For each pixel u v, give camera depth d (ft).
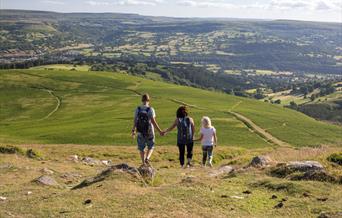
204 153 77.97
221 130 322.75
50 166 80.59
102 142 256.52
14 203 43.01
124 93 537.24
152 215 36.63
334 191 44.98
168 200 41.19
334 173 50.06
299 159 70.18
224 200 42.06
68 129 309.42
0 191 52.70
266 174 54.75
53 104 478.59
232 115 392.68
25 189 52.06
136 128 64.28
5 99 497.46
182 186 47.29
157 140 254.47
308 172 51.06
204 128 77.71
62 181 60.75
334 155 64.59
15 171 69.10
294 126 362.74
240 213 38.19
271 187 47.50
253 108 465.88
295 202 41.45
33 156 95.09
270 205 41.14
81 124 344.49
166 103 461.78
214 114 394.32
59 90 547.08
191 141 73.77
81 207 39.68
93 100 497.05
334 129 369.91
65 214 37.68
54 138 267.80
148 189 46.50
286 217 37.04
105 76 642.63
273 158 75.25
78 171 74.28
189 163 74.08
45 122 388.37
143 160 63.87
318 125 382.83
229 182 50.85
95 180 51.31
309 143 303.68
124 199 41.50
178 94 535.19
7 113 442.09
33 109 457.68
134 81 621.72
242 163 85.05
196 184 48.60
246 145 275.39
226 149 132.16
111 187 46.34
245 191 45.57
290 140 308.40
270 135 320.91
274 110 474.49
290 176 51.62
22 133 297.12
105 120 363.97
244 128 335.88
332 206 39.22
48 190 51.49
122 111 430.20
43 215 37.83
